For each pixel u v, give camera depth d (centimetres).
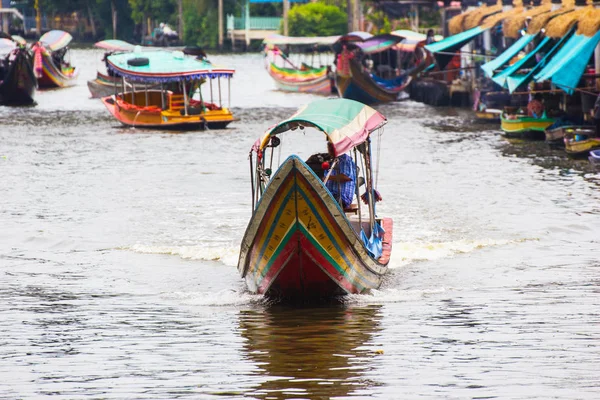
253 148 3762
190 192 6159
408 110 11956
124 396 2733
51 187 6347
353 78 12581
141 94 10438
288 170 3294
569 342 3133
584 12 7719
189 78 9844
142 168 7212
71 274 4162
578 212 5291
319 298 3669
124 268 4253
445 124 10119
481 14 11856
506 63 9338
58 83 16212
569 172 6644
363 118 3884
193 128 9888
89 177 6781
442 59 11562
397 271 4128
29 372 2938
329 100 3984
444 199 5750
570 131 7400
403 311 3528
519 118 8538
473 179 6450
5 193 6119
